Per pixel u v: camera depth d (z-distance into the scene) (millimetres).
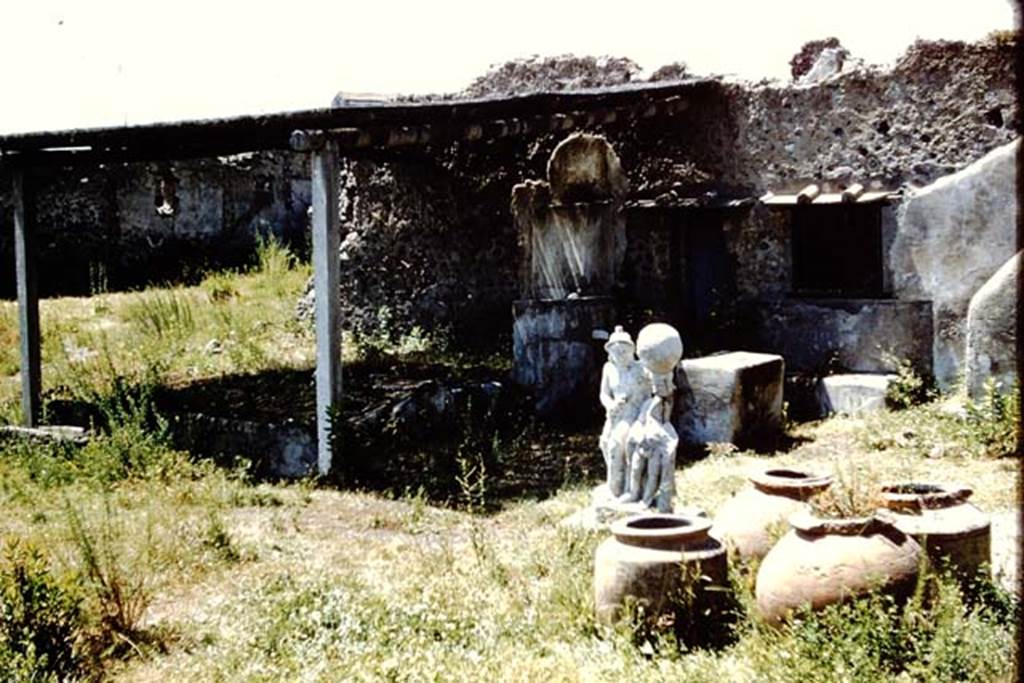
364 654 5664
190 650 5828
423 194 15633
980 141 12133
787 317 13148
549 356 12211
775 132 13477
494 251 15328
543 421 12086
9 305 17609
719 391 10633
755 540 6215
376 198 15945
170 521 8320
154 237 20703
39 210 19609
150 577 6891
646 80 14773
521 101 11430
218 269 20391
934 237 12102
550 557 7082
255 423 10836
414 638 5867
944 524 5586
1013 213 11555
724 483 9219
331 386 9977
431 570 7074
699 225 14047
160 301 16578
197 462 10555
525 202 12805
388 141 10359
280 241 21281
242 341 15031
